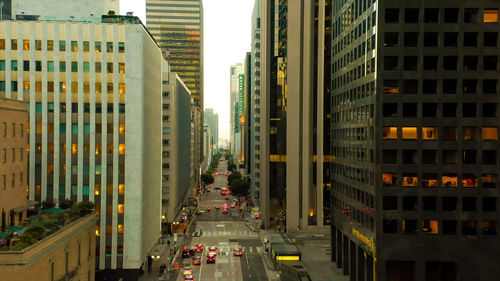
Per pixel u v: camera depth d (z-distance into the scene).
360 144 62.44
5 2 95.00
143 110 68.44
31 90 67.06
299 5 102.88
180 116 130.75
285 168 107.38
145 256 70.75
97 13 82.31
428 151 54.94
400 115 54.81
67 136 67.25
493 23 54.47
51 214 49.59
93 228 58.62
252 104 160.88
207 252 82.81
